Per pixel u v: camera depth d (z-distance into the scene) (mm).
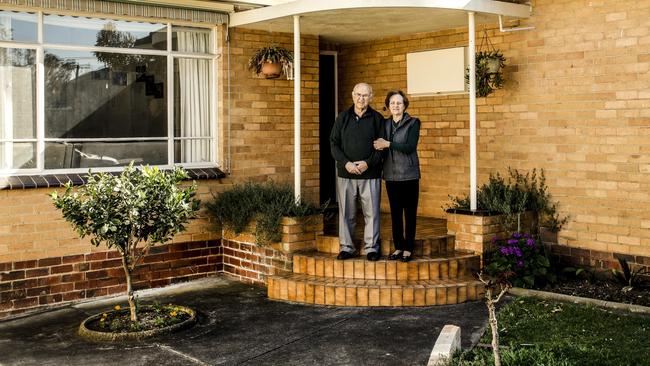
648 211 8195
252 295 8492
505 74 9430
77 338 6965
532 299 7789
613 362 5773
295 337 6777
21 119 8227
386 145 7770
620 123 8375
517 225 8758
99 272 8594
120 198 6871
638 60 8188
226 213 9219
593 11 8547
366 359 6098
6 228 7930
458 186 10242
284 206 8758
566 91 8844
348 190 8125
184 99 9484
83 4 8336
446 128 10344
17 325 7531
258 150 9969
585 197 8727
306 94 10453
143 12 8789
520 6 8961
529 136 9242
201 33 9586
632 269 8352
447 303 7754
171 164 9391
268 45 10031
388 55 10984
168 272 9203
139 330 6969
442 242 8633
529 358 5742
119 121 8945
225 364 6094
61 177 8289
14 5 7949
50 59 8383
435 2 8141
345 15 8805
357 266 8125
